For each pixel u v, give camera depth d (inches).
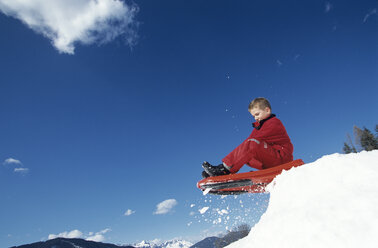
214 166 139.0
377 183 70.4
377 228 54.4
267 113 146.0
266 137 137.3
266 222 80.6
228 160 138.4
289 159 136.1
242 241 98.6
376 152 89.5
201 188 142.4
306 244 60.2
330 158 93.5
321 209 68.2
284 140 138.5
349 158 89.1
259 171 129.0
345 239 56.1
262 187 138.3
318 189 82.2
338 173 83.8
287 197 88.7
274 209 88.3
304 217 68.3
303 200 81.0
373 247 51.1
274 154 132.7
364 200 63.6
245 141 138.9
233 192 148.1
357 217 59.5
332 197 72.2
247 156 135.0
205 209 130.3
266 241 70.8
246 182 134.1
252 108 148.3
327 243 57.4
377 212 58.3
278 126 139.8
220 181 135.1
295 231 65.7
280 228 71.0
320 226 62.2
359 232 55.7
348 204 65.0
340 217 62.1
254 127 152.6
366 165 81.2
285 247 63.7
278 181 104.0
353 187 73.1
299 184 90.0
